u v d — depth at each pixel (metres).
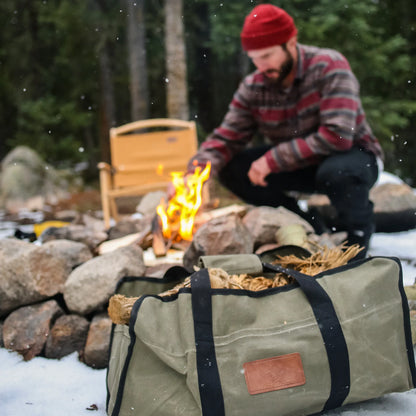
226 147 2.70
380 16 10.64
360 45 8.78
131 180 4.41
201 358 1.19
